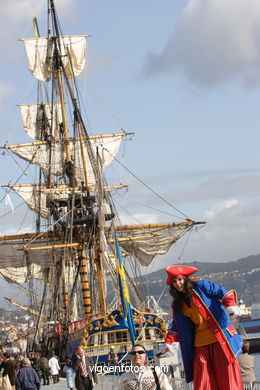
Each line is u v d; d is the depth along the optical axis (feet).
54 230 254.47
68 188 258.37
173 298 32.58
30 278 263.70
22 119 311.88
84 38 293.02
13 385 111.65
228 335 31.71
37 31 290.15
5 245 249.55
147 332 166.30
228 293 32.32
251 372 53.52
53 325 233.55
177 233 241.96
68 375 122.42
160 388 34.63
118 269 147.02
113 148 293.64
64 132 282.36
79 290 252.21
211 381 31.60
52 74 286.05
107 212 228.84
